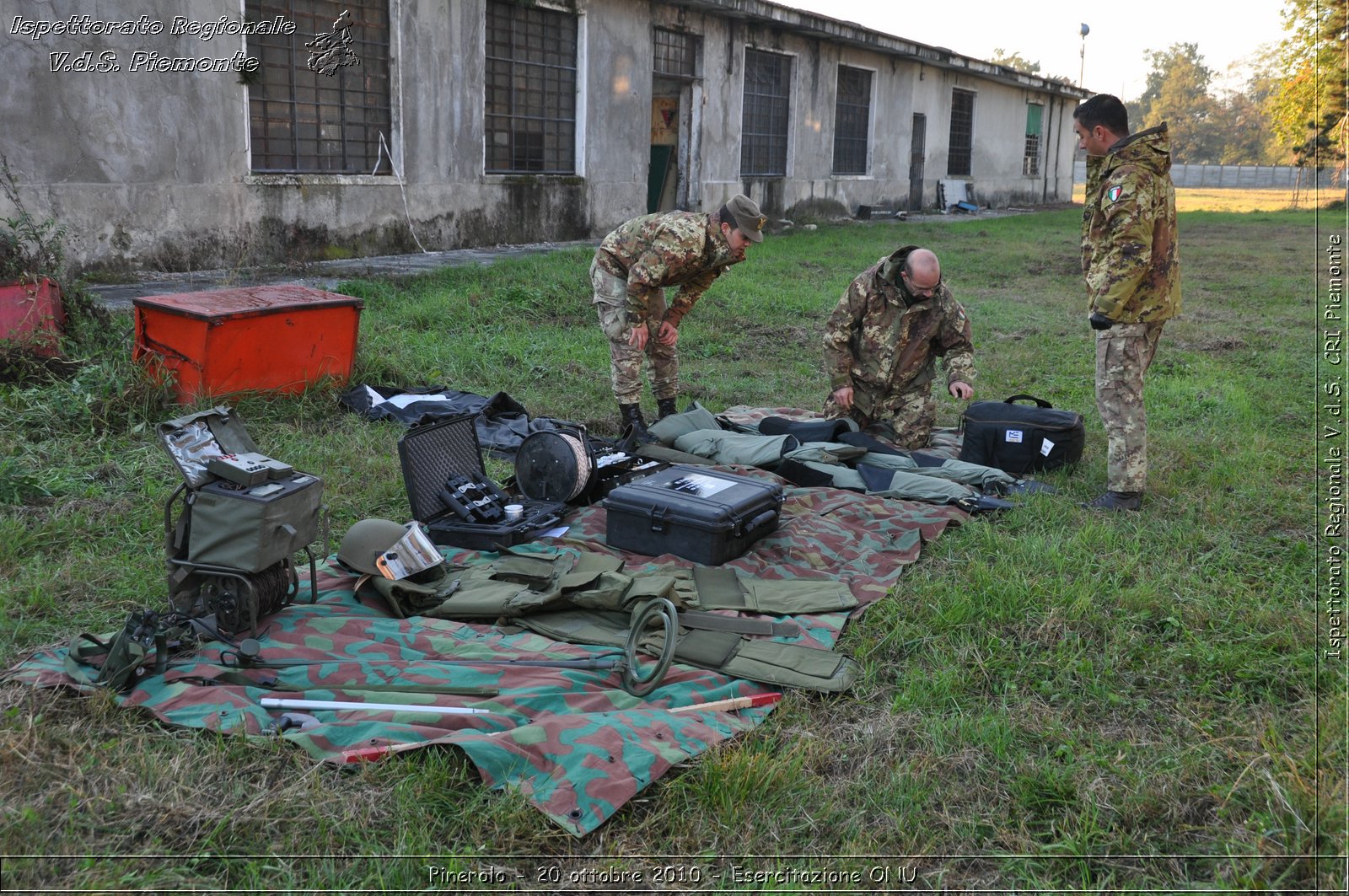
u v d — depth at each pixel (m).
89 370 5.51
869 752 2.71
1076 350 8.86
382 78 12.14
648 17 16.09
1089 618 3.46
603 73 15.41
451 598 3.45
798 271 13.41
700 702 2.88
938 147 27.23
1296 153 32.72
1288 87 30.86
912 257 5.36
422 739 2.61
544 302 9.70
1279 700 2.96
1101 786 2.53
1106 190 4.42
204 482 3.07
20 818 2.27
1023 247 18.08
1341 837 2.23
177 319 5.52
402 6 12.05
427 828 2.34
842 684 3.00
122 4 9.39
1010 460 5.29
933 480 4.72
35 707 2.69
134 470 4.71
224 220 10.53
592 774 2.44
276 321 5.79
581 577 3.42
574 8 14.60
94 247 9.42
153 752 2.53
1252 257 17.28
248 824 2.32
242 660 2.92
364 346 6.98
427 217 12.92
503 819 2.34
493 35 13.64
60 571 3.56
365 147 12.10
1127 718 2.90
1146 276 4.45
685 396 7.02
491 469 5.01
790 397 7.14
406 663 3.01
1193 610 3.50
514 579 3.62
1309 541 4.24
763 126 19.92
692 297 5.82
